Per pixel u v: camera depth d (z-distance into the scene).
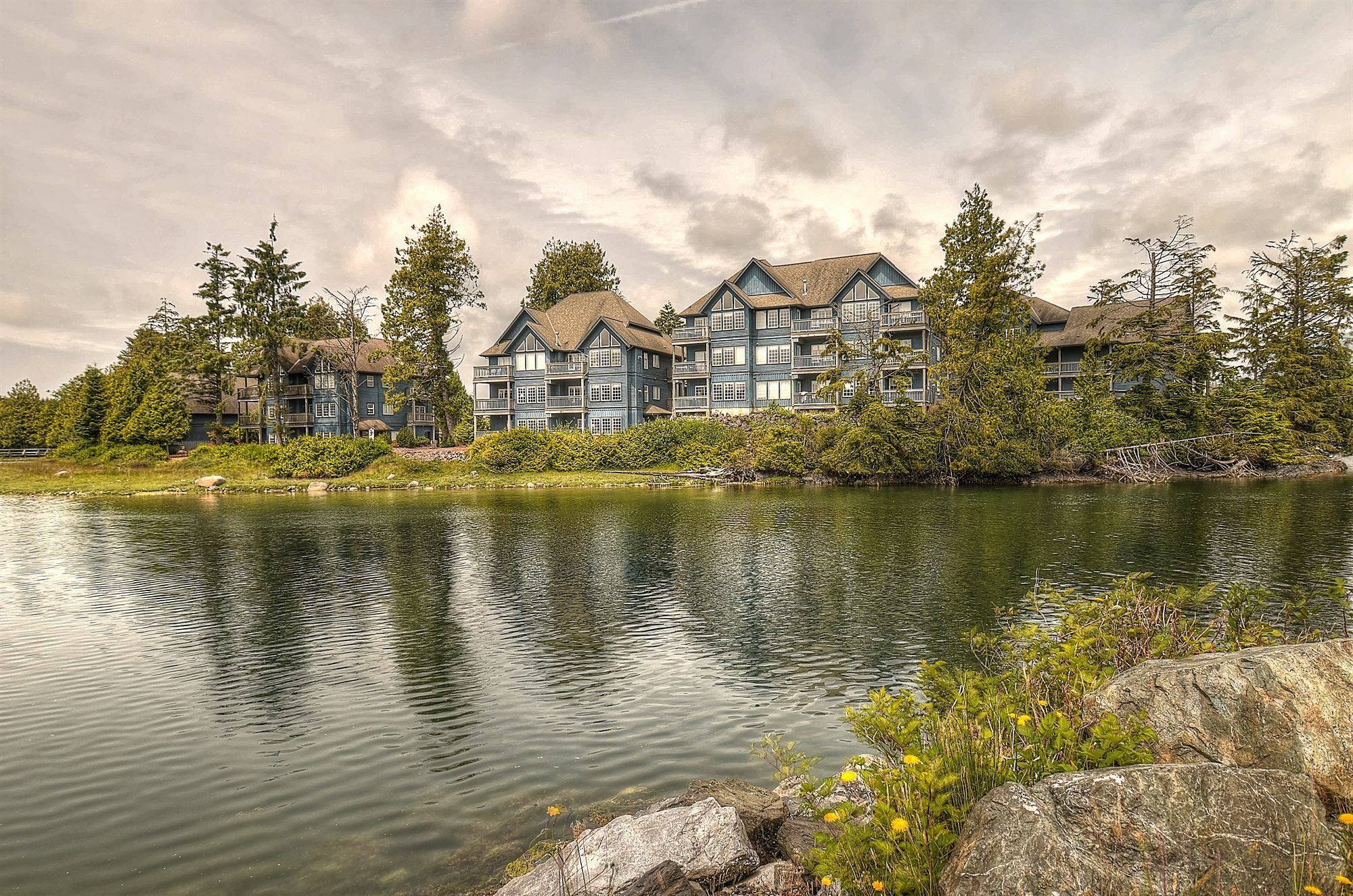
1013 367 51.19
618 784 8.62
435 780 8.85
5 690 12.20
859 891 4.50
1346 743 4.82
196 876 6.98
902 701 6.79
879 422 50.34
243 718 10.93
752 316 68.50
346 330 77.06
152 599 18.56
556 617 16.45
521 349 74.94
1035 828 3.96
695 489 49.81
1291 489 42.00
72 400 85.50
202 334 73.19
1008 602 16.78
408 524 32.69
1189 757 5.26
